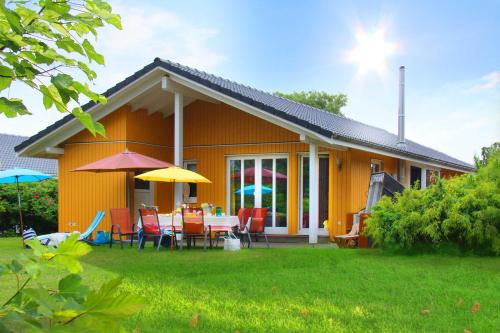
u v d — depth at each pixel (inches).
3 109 54.7
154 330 191.6
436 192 409.7
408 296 251.9
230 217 496.4
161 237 476.4
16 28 51.1
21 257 48.3
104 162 525.0
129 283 284.8
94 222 525.7
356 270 325.7
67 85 55.2
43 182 832.3
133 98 587.2
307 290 266.5
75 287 48.1
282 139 608.7
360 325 200.7
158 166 516.1
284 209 610.2
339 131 547.2
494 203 390.6
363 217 476.7
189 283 286.0
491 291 262.2
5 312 44.6
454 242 399.5
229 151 637.9
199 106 658.2
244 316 215.0
